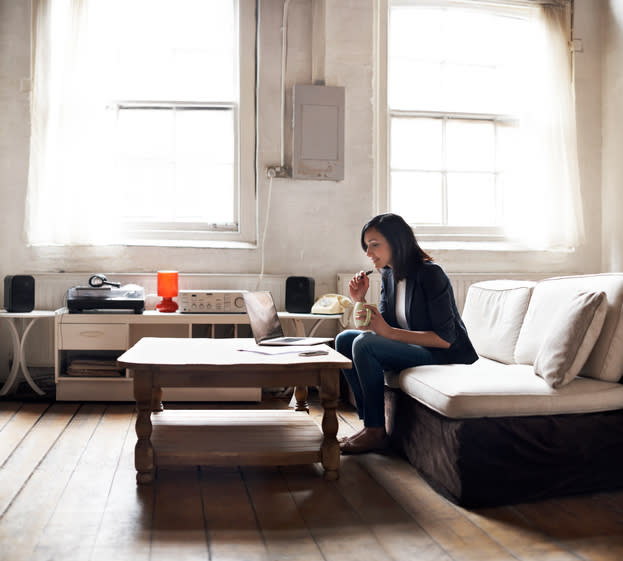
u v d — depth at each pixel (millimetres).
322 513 2033
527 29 4516
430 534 1879
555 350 2303
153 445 2361
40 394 3787
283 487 2277
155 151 4227
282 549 1764
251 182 4207
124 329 3621
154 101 4184
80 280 3973
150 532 1867
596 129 4500
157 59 4195
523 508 2104
